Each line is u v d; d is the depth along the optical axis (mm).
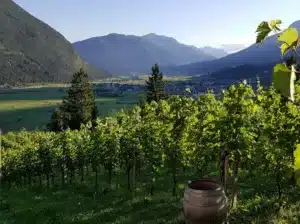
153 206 24781
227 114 17812
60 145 48219
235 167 17891
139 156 31562
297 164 2223
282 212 16625
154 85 90188
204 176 30391
